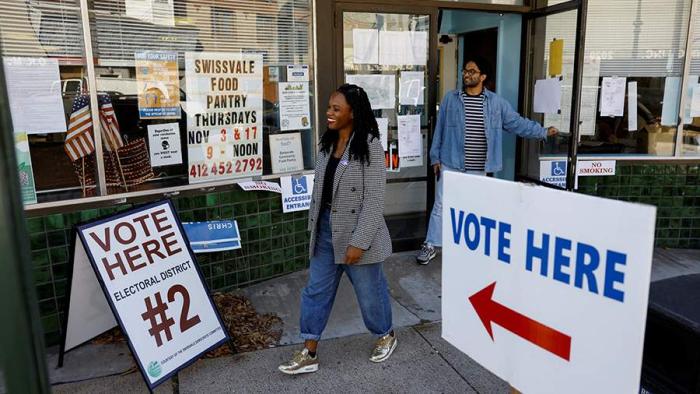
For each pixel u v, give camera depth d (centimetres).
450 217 187
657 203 544
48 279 349
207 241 415
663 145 552
